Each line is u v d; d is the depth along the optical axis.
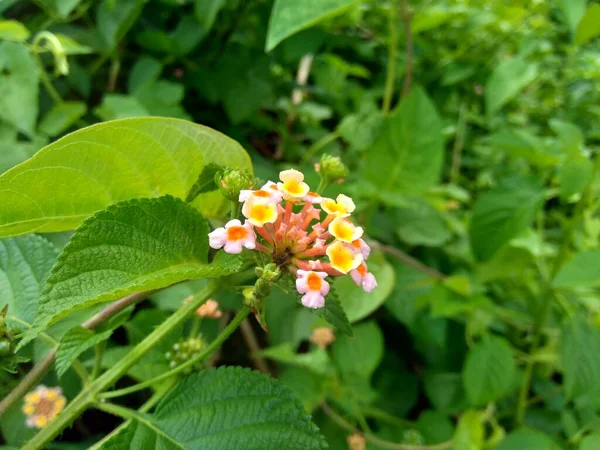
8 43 0.19
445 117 0.32
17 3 0.24
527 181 0.20
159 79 0.24
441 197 0.26
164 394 0.11
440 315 0.20
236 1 0.23
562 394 0.22
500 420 0.22
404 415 0.22
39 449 0.09
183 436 0.09
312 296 0.08
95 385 0.10
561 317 0.22
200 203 0.12
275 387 0.10
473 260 0.22
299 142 0.29
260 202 0.09
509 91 0.25
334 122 0.33
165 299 0.16
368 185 0.21
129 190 0.10
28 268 0.11
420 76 0.31
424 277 0.22
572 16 0.17
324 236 0.09
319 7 0.14
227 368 0.10
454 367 0.22
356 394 0.19
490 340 0.19
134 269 0.08
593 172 0.18
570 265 0.18
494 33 0.29
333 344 0.20
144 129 0.10
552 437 0.19
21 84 0.19
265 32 0.25
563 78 0.35
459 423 0.19
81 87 0.22
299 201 0.10
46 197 0.10
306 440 0.09
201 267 0.09
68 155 0.09
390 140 0.21
